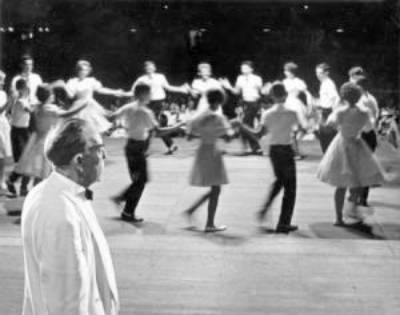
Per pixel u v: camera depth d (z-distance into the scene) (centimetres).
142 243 860
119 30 2512
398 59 2327
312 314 635
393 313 638
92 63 2516
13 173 1098
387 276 742
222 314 633
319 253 823
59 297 321
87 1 2422
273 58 2517
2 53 2266
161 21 2538
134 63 2548
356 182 934
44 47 2389
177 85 2552
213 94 891
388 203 1106
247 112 1595
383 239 893
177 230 932
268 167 1410
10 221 968
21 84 1286
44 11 2355
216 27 2539
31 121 1002
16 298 667
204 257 806
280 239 889
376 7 2305
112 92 1396
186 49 2547
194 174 916
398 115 1873
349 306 655
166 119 1781
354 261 794
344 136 937
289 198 920
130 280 723
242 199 1130
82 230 334
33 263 336
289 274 748
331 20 2414
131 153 965
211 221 923
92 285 338
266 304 659
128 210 974
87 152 342
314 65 2467
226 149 1645
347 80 2431
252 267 770
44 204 329
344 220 998
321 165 955
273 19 2492
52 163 342
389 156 1574
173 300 668
